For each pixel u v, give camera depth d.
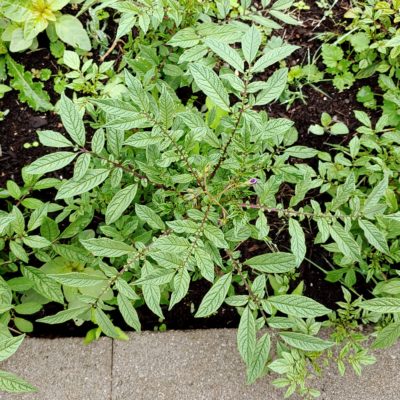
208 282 1.25
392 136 1.19
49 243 1.07
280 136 1.17
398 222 1.13
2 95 1.26
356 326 1.16
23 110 1.29
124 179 1.13
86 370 1.16
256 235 1.07
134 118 0.90
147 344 1.19
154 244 0.89
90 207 1.15
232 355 1.18
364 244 1.21
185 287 0.89
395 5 1.25
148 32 1.25
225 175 1.05
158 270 0.89
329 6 1.36
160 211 1.09
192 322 1.24
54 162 0.94
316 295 1.26
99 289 1.17
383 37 1.31
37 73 1.30
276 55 0.90
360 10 1.31
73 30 1.27
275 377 1.17
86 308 0.99
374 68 1.31
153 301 0.96
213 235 0.92
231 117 0.97
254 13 1.34
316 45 1.35
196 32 1.13
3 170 1.26
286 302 0.94
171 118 0.91
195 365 1.17
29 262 1.24
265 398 1.16
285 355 1.02
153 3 1.10
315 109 1.33
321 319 1.24
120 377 1.16
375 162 1.25
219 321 1.24
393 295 1.16
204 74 0.89
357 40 1.30
